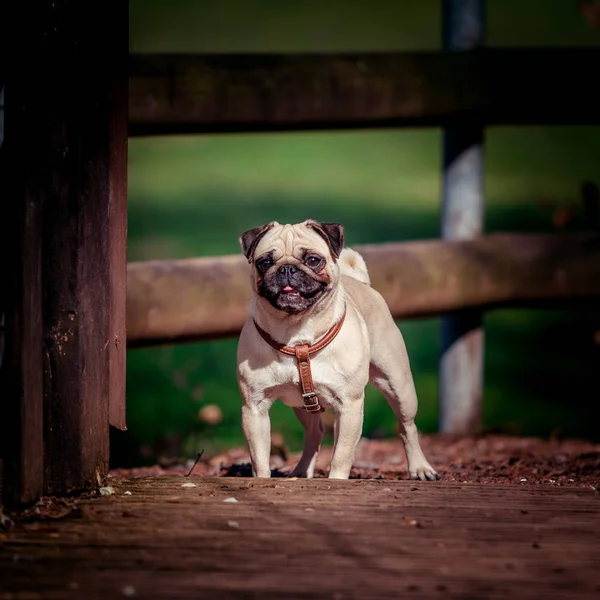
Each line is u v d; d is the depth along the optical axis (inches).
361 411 305.1
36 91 245.8
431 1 2066.9
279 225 307.3
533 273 499.8
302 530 232.7
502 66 487.8
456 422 531.8
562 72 494.0
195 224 1106.1
